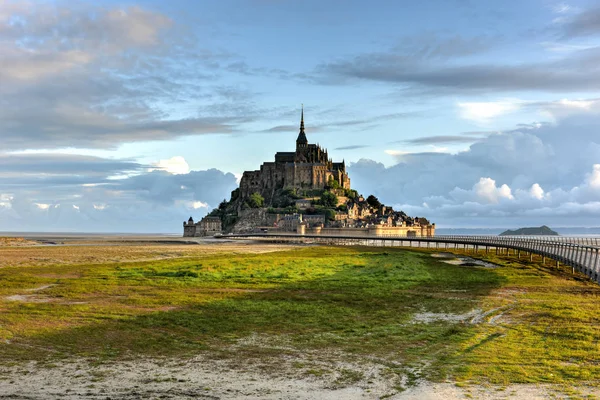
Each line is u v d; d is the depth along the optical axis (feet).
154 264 323.98
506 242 463.83
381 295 195.31
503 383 89.86
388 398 82.79
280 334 130.41
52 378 94.17
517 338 122.72
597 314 150.10
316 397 83.66
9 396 84.12
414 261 361.51
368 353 111.65
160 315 153.07
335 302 178.09
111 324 140.67
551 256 317.63
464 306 169.48
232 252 503.20
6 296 188.85
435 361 104.53
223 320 146.92
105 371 98.84
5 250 516.32
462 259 388.57
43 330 132.77
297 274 266.98
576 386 88.22
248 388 88.48
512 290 208.03
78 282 229.45
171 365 103.09
